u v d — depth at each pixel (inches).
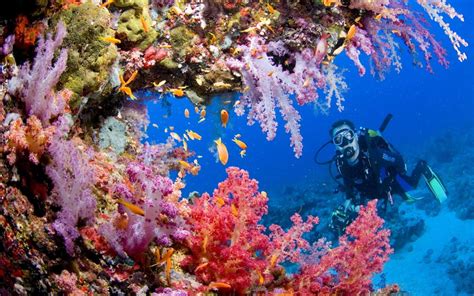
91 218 82.0
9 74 81.2
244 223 102.8
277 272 114.0
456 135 930.1
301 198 697.0
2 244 67.9
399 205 605.0
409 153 1117.7
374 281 434.9
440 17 134.4
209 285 92.7
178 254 100.3
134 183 87.4
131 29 112.0
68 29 94.3
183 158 128.6
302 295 110.8
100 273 80.1
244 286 97.7
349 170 350.9
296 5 131.5
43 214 76.4
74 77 96.5
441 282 403.9
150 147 122.4
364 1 133.3
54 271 73.4
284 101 133.1
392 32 149.5
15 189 72.5
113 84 108.6
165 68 123.4
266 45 131.6
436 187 355.9
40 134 77.2
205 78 129.3
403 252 477.4
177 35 121.1
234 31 127.9
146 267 89.0
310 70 135.9
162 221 90.8
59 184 76.5
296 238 115.6
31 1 86.4
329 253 123.0
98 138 115.1
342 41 142.3
